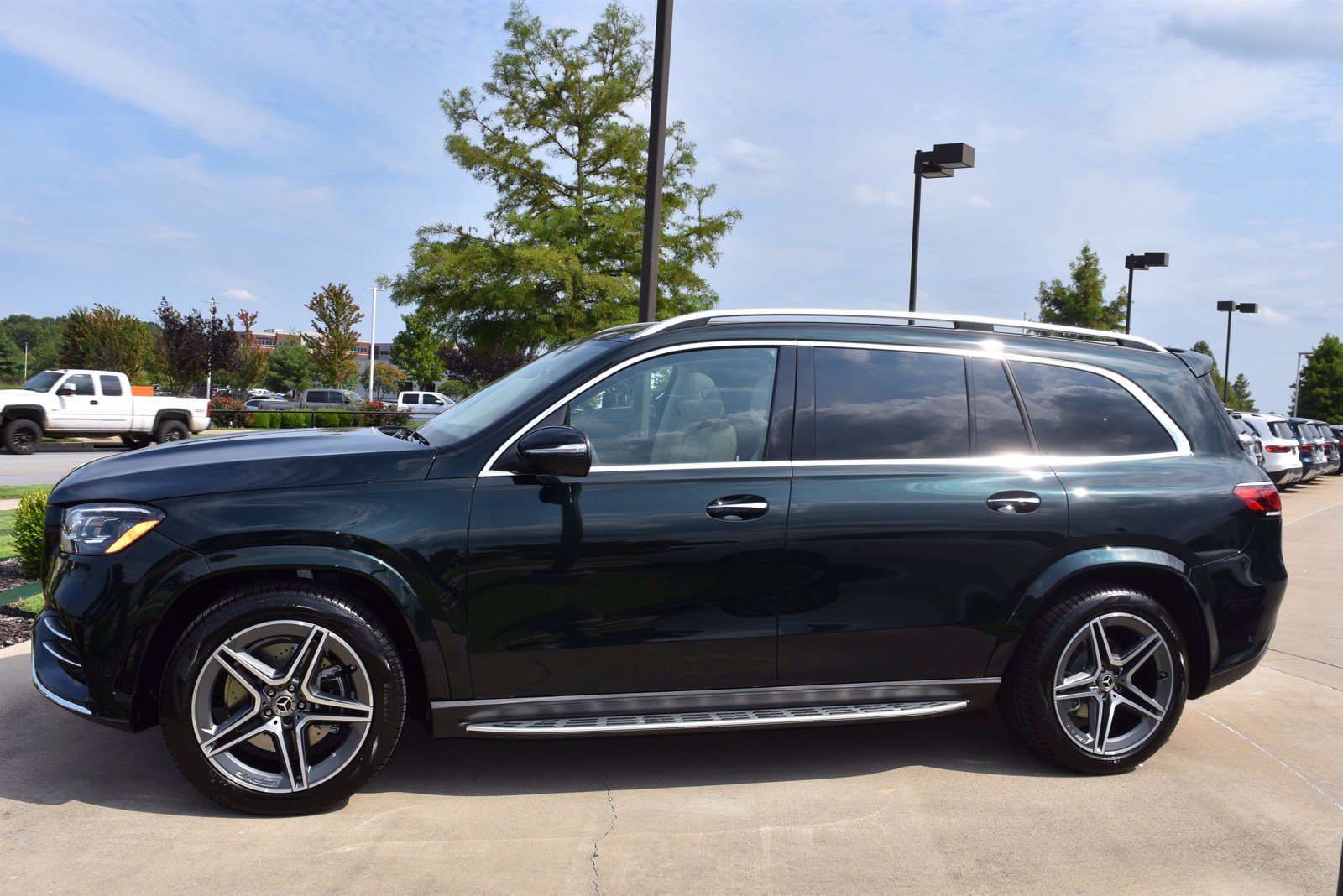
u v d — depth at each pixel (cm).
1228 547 405
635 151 1825
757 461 371
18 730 416
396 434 413
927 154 1313
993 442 393
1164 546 396
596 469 359
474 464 354
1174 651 400
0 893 288
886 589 374
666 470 363
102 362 4359
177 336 4062
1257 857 329
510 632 351
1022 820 355
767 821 351
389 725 348
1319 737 450
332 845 324
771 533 364
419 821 344
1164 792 384
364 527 339
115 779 371
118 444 2497
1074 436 404
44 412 2141
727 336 383
